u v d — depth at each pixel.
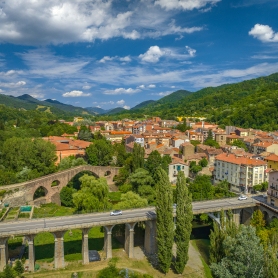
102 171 139.00
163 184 74.50
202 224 110.19
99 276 70.19
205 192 111.94
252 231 67.31
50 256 80.31
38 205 115.88
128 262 79.31
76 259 79.50
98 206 95.12
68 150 156.25
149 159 128.62
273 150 175.38
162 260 74.06
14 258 76.81
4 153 132.12
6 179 116.25
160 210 74.06
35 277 68.75
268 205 98.94
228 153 149.12
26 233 69.69
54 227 72.69
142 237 97.38
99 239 94.06
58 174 122.62
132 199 98.31
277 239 66.94
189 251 89.94
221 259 68.94
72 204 116.69
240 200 106.38
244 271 61.34
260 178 128.50
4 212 97.62
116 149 159.75
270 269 53.56
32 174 122.44
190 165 152.75
